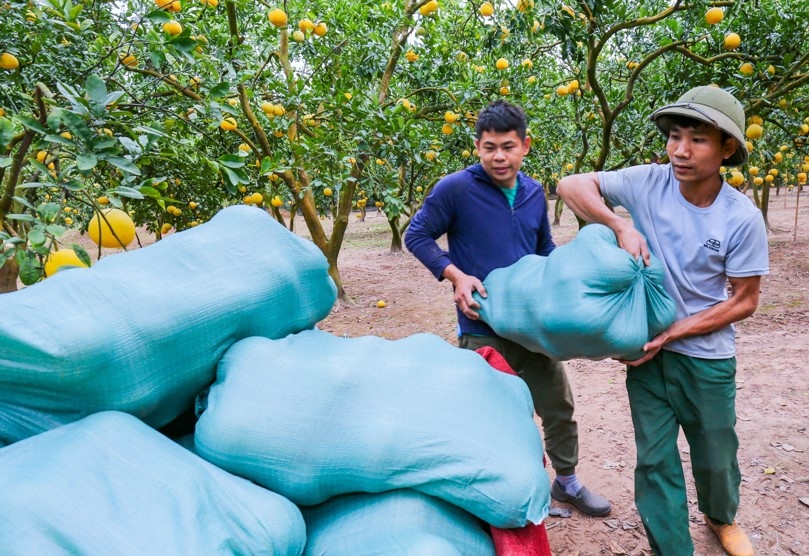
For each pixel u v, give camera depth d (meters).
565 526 2.53
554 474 3.04
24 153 1.87
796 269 8.01
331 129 5.39
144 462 1.04
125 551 0.89
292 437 1.15
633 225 2.03
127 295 1.18
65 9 2.28
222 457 1.18
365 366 1.27
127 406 1.16
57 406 1.15
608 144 4.84
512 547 1.12
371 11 6.26
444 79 6.17
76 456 1.00
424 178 10.33
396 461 1.13
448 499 1.14
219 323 1.29
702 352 1.91
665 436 1.99
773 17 4.01
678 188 1.93
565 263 1.88
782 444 3.14
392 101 6.08
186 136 4.01
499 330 2.08
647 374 2.02
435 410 1.20
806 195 26.06
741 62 4.23
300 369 1.25
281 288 1.44
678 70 4.62
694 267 1.90
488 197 2.21
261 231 1.50
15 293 1.15
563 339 1.86
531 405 1.54
